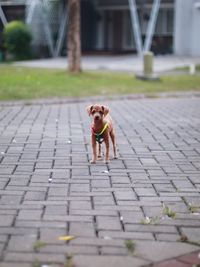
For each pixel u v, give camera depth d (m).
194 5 35.41
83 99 15.91
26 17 37.28
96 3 39.16
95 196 6.08
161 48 36.59
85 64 30.44
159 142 9.46
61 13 37.62
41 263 4.30
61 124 11.30
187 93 18.05
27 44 36.38
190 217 5.47
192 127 11.15
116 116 12.63
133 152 8.57
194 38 35.66
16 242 4.70
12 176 6.89
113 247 4.66
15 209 5.55
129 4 36.66
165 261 4.44
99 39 40.25
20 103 14.66
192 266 4.36
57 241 4.74
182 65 29.33
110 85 19.58
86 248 4.62
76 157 8.12
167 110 13.92
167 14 37.38
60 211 5.52
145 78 21.52
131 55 36.56
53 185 6.51
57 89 17.80
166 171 7.38
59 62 32.34
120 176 7.03
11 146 8.88
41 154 8.30
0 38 38.41
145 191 6.35
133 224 5.21
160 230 5.09
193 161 8.04
